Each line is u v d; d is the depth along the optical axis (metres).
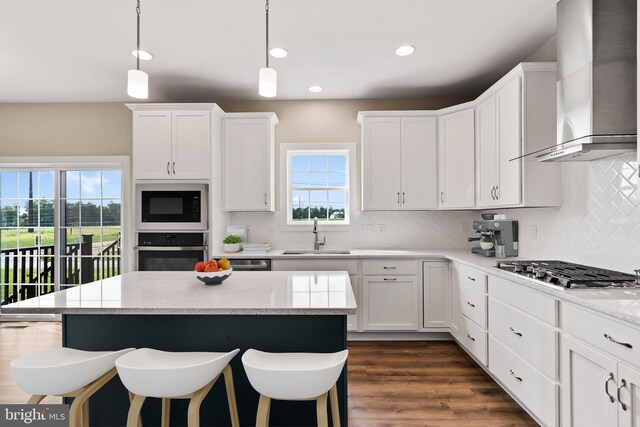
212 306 1.57
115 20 2.46
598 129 1.84
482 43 2.83
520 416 2.19
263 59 3.08
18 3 2.26
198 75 3.41
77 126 4.14
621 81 1.84
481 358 2.68
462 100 4.03
